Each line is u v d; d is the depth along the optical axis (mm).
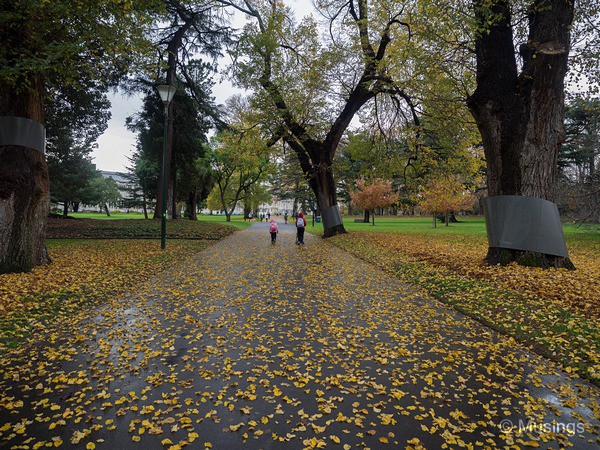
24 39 9328
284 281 9484
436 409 3447
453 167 19688
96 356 4629
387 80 15648
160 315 6430
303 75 19812
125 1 8930
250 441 2949
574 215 26000
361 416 3312
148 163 41562
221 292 8180
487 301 6793
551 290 7121
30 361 4461
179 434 3037
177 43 24109
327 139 22703
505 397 3662
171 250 15500
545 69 8906
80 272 9836
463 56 11203
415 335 5445
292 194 60062
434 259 12125
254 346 5020
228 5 22109
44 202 10484
